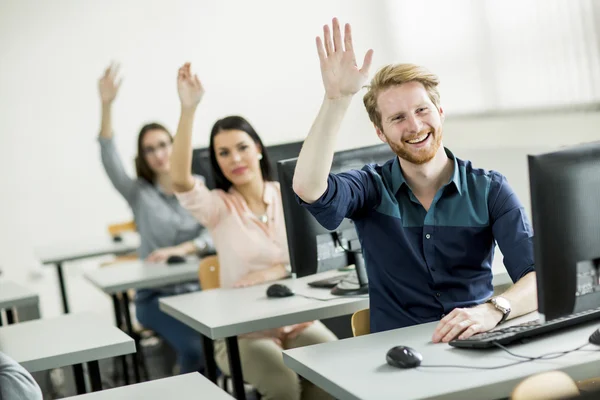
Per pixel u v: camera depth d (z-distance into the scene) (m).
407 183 2.54
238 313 2.91
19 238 6.64
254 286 3.39
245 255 3.51
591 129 4.74
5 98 6.58
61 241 6.71
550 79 5.03
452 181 2.49
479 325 2.21
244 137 3.53
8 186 6.61
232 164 3.51
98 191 6.77
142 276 4.19
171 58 6.91
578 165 1.95
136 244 5.75
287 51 7.20
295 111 7.25
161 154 4.86
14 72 6.58
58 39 6.65
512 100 5.42
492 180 2.52
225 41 7.05
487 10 5.56
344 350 2.22
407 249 2.53
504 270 2.88
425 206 2.54
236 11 7.05
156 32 6.86
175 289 4.50
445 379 1.89
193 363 4.27
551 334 2.15
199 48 6.98
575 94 4.82
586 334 2.12
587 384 2.22
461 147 6.03
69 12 6.66
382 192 2.56
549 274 1.94
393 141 2.45
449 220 2.51
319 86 7.29
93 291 6.77
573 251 1.94
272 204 3.58
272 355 3.24
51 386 4.35
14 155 6.62
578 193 1.94
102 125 4.89
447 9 6.03
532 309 2.34
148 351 5.48
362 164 3.04
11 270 6.62
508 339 2.07
